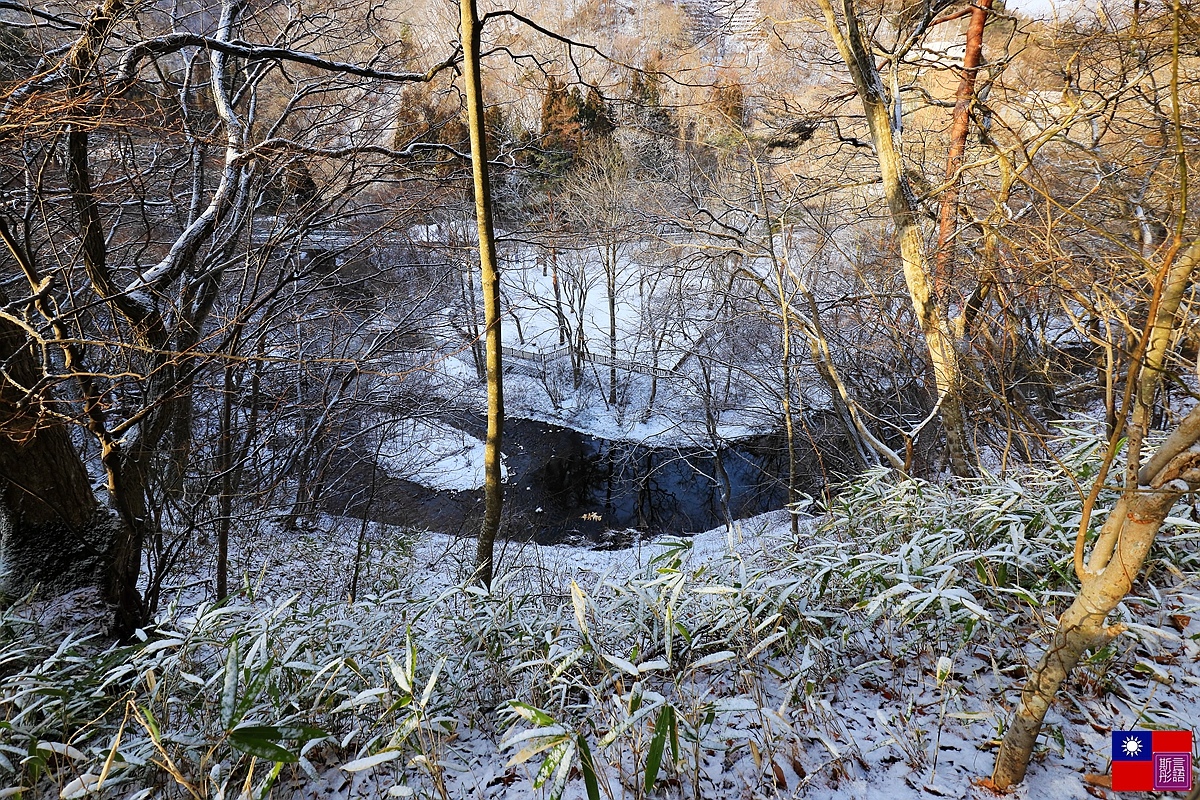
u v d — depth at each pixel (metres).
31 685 3.02
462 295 13.72
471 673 3.37
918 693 2.95
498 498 5.06
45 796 2.72
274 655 3.03
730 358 13.09
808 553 3.74
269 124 7.57
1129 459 1.78
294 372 9.36
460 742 2.98
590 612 3.34
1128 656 2.96
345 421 9.61
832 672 3.11
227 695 2.40
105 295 4.36
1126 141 5.84
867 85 6.41
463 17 4.31
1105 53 5.99
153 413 4.87
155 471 6.05
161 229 7.58
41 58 4.26
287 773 2.85
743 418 16.50
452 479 15.75
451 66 5.21
